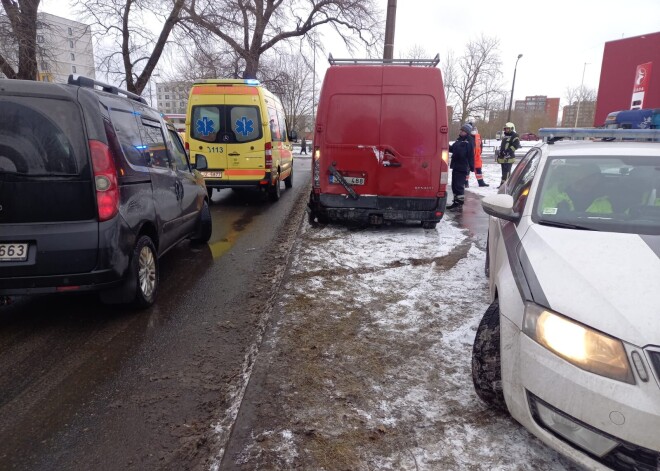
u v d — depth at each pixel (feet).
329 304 14.62
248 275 18.53
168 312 14.70
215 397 10.12
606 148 12.03
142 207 14.26
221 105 34.17
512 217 10.87
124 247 12.92
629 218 9.99
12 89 11.76
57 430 9.00
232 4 59.41
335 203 24.17
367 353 11.58
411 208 23.86
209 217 23.36
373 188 23.80
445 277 17.25
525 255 9.07
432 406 9.44
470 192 41.96
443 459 7.99
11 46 45.21
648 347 6.61
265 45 80.38
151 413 9.54
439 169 23.34
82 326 13.58
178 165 19.53
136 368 11.27
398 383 10.26
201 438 8.76
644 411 6.42
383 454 8.12
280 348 11.81
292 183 52.06
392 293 15.60
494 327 9.39
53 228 11.95
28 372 11.05
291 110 176.04
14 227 11.83
